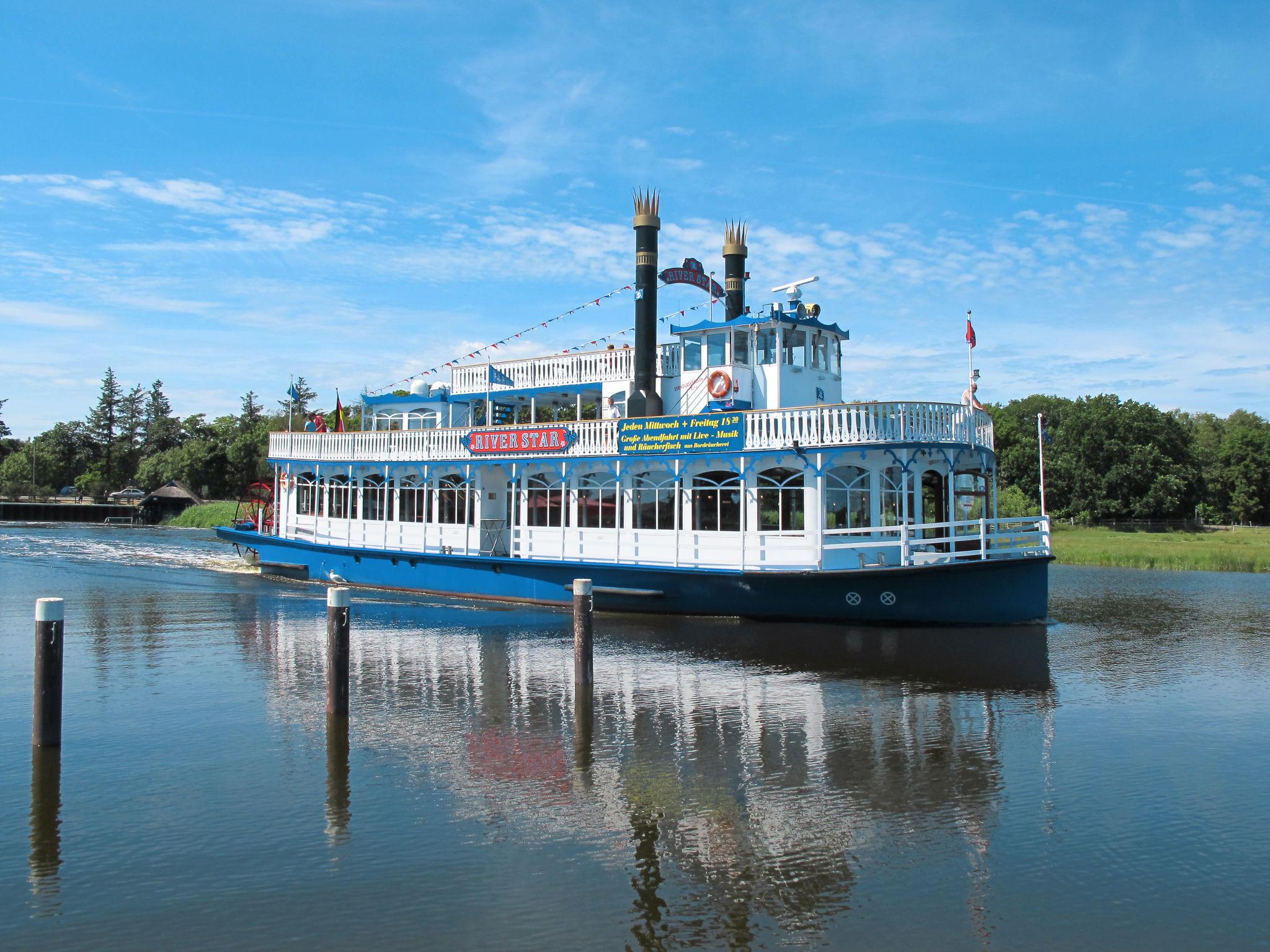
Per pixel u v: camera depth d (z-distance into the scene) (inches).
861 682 697.0
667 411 1115.9
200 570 1588.3
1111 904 353.4
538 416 1430.9
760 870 380.2
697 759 513.0
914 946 323.6
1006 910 348.5
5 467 4904.0
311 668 747.4
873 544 880.9
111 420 5457.7
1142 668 763.4
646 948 320.5
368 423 1421.0
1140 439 3425.2
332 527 1331.2
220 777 485.1
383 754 521.7
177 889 361.4
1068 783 480.4
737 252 1210.6
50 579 1433.3
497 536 1154.7
